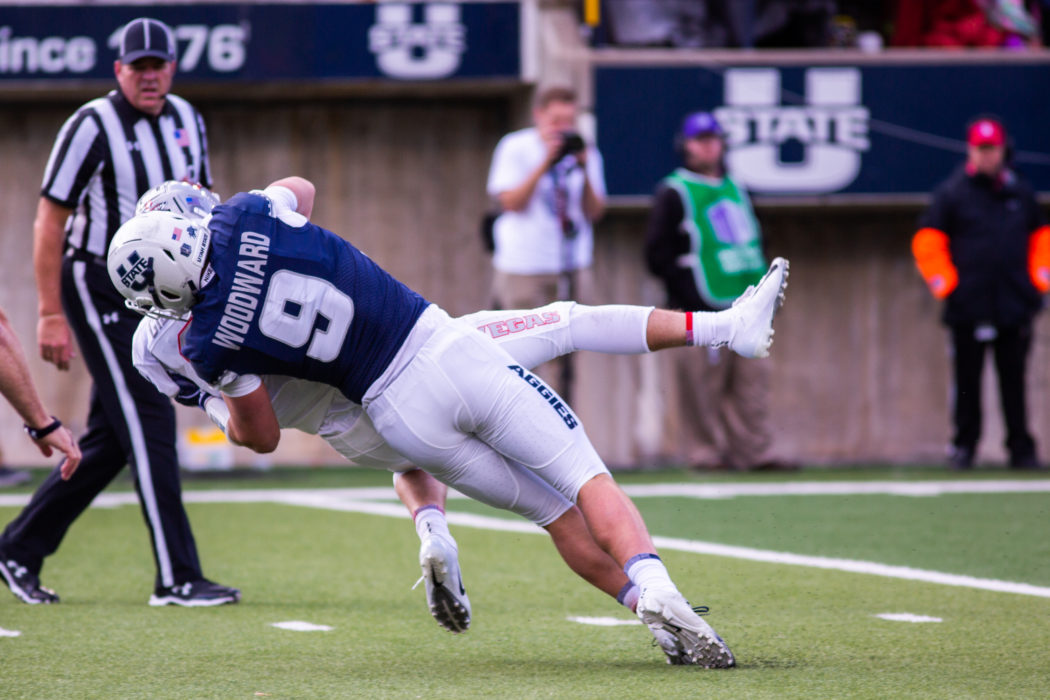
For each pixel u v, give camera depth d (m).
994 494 29.47
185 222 12.70
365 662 13.84
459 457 13.22
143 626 15.95
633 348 13.93
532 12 36.16
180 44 35.44
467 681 12.76
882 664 13.41
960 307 34.12
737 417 34.91
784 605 17.25
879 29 40.75
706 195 33.03
